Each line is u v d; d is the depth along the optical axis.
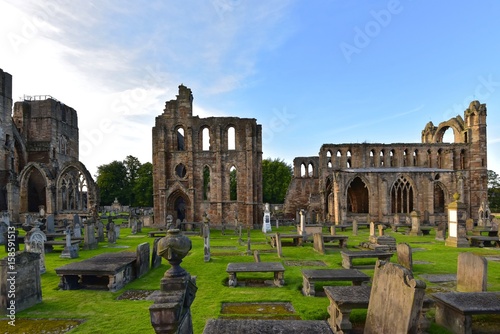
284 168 88.50
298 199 56.03
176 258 6.07
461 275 10.53
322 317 8.68
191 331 6.38
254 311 9.19
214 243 24.86
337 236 22.38
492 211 77.06
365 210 52.03
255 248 21.81
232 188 83.81
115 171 90.44
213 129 42.41
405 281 5.50
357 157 49.06
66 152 60.38
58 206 43.44
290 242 25.00
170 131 42.38
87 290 11.73
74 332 7.78
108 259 13.37
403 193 47.38
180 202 47.38
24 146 53.28
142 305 9.89
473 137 48.81
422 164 49.09
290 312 9.07
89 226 22.38
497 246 22.38
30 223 36.03
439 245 22.98
